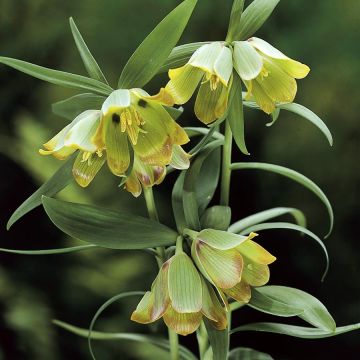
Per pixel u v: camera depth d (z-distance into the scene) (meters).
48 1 1.47
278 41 1.49
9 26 1.46
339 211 1.50
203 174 0.63
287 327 0.63
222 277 0.56
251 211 1.51
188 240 0.60
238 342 1.50
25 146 1.33
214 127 0.58
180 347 0.68
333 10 1.48
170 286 0.56
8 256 1.37
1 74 1.43
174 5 1.45
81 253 1.35
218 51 0.55
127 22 1.45
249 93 0.55
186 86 0.56
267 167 0.63
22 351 1.30
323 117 1.48
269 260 0.56
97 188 1.35
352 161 1.48
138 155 0.55
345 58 1.48
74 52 1.46
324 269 1.50
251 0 1.39
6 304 1.31
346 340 1.51
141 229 0.59
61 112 0.60
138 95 0.54
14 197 1.41
